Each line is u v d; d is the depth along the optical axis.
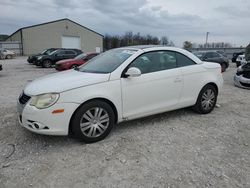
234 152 3.44
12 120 4.64
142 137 3.91
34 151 3.42
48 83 3.63
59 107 3.36
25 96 3.59
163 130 4.21
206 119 4.82
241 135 4.06
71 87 3.46
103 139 3.81
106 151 3.43
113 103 3.79
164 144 3.66
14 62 24.98
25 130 4.13
